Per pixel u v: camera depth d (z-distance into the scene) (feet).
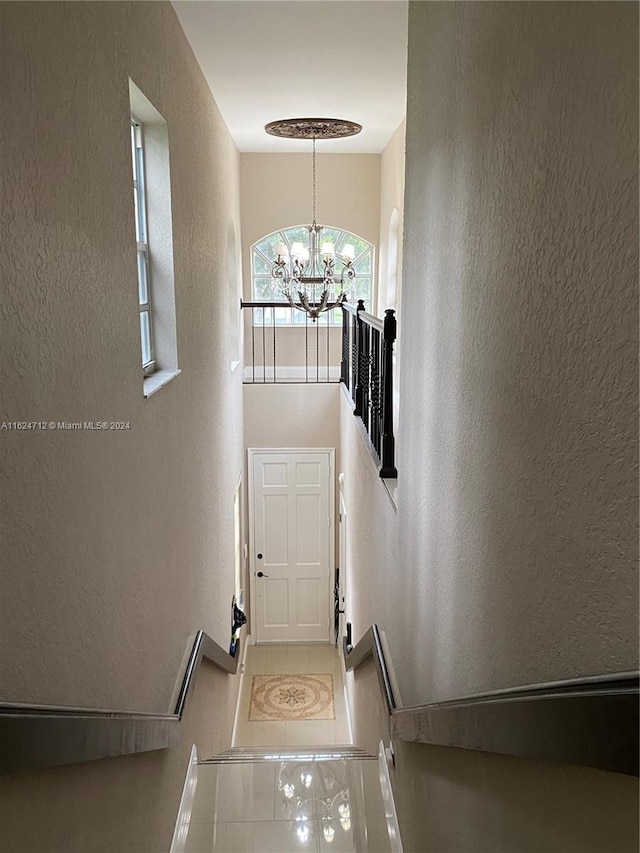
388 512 12.71
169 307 11.51
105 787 6.63
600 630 3.75
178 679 11.04
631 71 3.35
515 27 5.18
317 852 10.27
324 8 11.55
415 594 9.73
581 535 3.99
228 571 19.47
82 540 6.28
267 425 25.82
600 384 3.72
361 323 18.40
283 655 26.00
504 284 5.48
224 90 16.62
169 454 10.68
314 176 26.35
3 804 4.31
